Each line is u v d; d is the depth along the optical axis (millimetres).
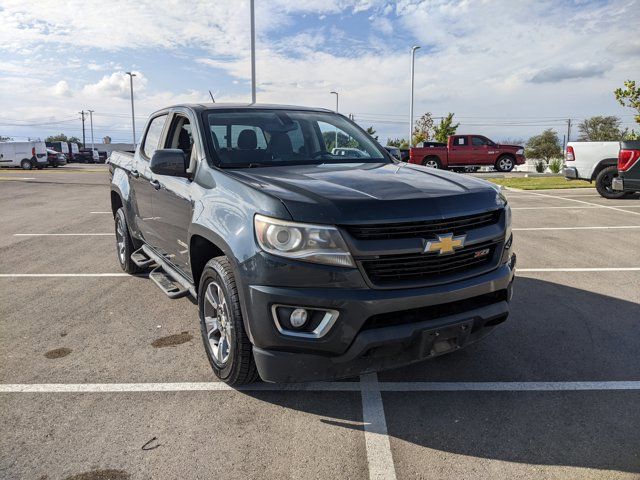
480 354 3818
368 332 2762
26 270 6453
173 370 3639
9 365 3729
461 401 3164
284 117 4355
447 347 3010
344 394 3275
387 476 2477
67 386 3406
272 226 2762
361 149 4449
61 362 3775
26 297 5336
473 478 2453
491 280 3080
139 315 4773
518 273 6027
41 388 3383
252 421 2971
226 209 3131
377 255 2736
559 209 11227
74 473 2512
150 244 5168
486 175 23797
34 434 2848
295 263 2727
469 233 3004
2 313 4840
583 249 7262
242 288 2887
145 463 2586
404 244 2779
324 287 2725
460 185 3262
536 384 3359
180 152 3689
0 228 9742
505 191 15781
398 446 2717
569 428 2850
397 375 3521
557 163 24719
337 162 4082
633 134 19406
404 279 2838
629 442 2707
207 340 3504
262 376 2910
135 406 3146
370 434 2828
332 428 2895
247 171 3523
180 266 4254
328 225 2705
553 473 2477
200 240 3541
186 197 3746
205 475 2492
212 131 3928
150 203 4785
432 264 2896
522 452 2643
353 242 2713
